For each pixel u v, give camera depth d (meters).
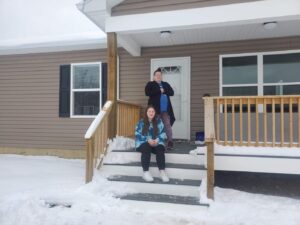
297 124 4.70
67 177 5.62
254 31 6.29
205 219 3.77
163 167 4.79
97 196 4.39
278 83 6.66
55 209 4.12
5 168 6.57
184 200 4.20
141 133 4.96
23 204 4.17
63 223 3.74
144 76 7.54
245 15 5.00
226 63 7.01
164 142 4.95
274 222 3.61
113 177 4.96
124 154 5.43
